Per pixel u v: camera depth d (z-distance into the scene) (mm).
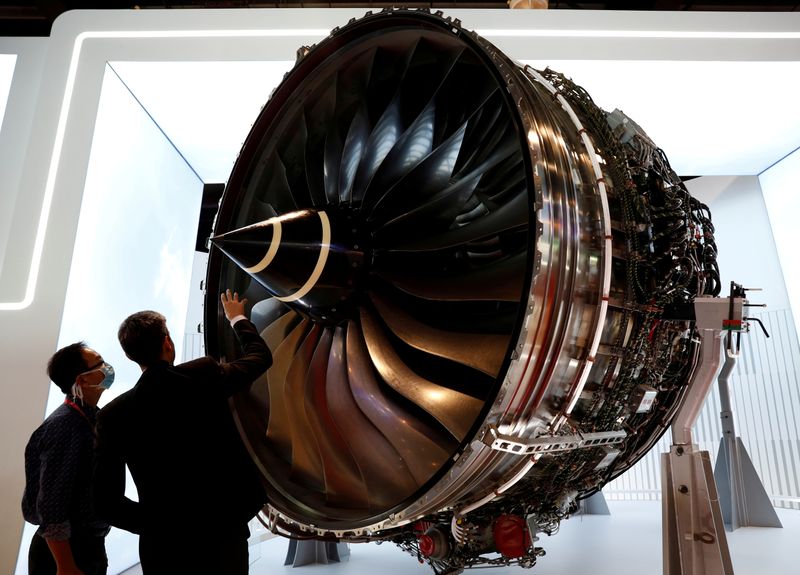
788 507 6418
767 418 6863
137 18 4781
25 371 4188
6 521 4012
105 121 4734
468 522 2000
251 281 2812
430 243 2100
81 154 4539
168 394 1973
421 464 1972
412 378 2092
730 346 2230
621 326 2008
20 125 5391
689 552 2098
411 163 2318
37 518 2768
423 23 2123
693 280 2574
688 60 4656
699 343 2592
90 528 2742
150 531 1907
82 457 2645
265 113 2725
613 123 2561
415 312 2166
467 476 1701
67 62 4730
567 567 3555
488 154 2160
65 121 4621
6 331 4246
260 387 2654
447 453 1923
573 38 4688
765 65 4707
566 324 1710
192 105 5207
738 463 5027
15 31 8484
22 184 4516
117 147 4898
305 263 2123
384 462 2141
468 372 2086
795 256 6625
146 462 1934
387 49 2414
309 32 4719
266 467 2426
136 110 5176
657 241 2273
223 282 2834
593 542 4277
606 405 2070
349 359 2252
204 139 5742
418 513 1747
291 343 2486
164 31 4754
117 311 4926
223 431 2012
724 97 5246
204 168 6328
